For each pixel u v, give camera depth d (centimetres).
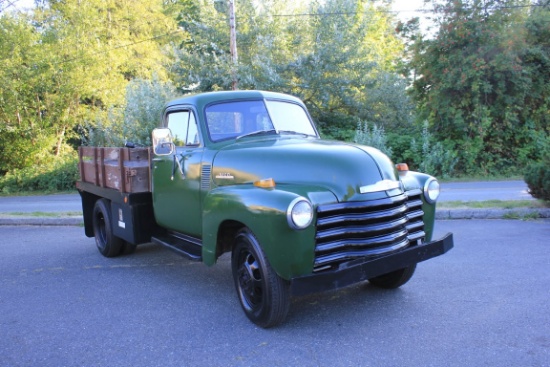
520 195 1145
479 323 395
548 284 483
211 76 2097
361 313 430
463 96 1798
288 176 404
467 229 759
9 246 809
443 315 416
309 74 2075
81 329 421
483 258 588
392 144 1902
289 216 348
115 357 363
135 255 703
